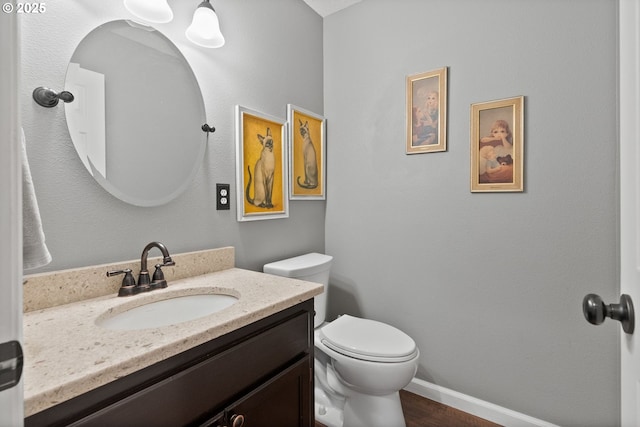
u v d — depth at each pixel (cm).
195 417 69
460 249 160
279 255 172
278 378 89
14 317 34
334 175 203
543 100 137
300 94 185
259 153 156
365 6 187
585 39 129
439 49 162
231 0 143
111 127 101
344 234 200
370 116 187
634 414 53
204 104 131
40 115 86
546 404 141
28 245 70
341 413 150
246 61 150
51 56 88
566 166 134
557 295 137
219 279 117
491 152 149
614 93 124
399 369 124
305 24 189
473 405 156
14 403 34
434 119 164
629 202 55
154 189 113
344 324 156
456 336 162
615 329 127
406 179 175
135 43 108
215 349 74
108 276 97
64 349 61
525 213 143
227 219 141
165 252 103
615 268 126
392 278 182
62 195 91
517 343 146
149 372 62
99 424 54
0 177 33
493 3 147
